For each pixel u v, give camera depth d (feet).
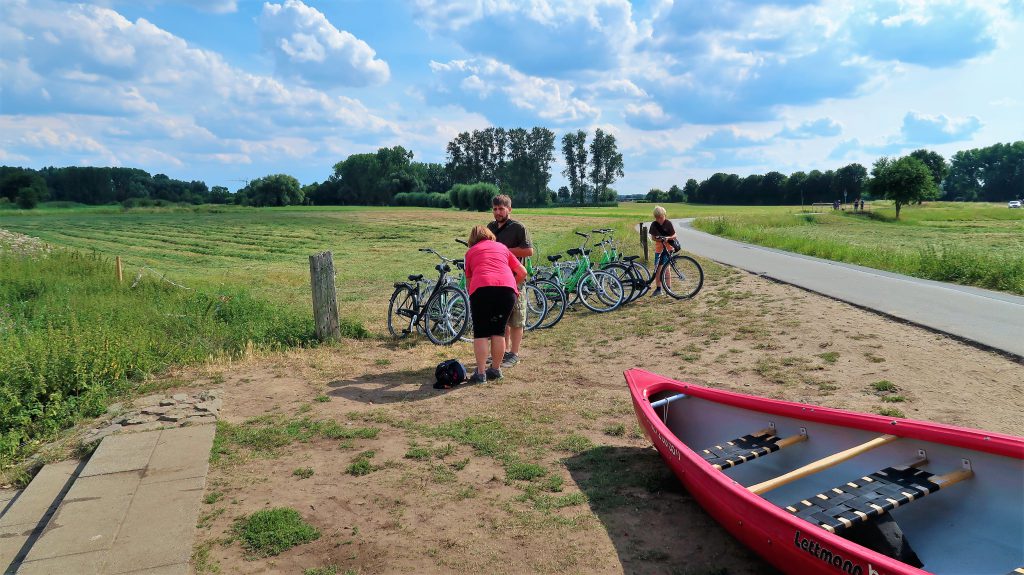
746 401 13.20
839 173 477.77
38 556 10.37
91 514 11.85
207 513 12.11
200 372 23.09
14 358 19.92
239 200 448.65
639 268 38.88
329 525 11.62
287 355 25.80
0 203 369.30
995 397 17.34
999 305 30.45
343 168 476.13
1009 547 9.15
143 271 53.36
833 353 22.74
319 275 27.66
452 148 468.34
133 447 15.30
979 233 142.41
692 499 12.35
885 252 54.19
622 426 16.46
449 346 27.73
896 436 10.87
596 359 24.66
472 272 21.63
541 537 11.03
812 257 60.44
